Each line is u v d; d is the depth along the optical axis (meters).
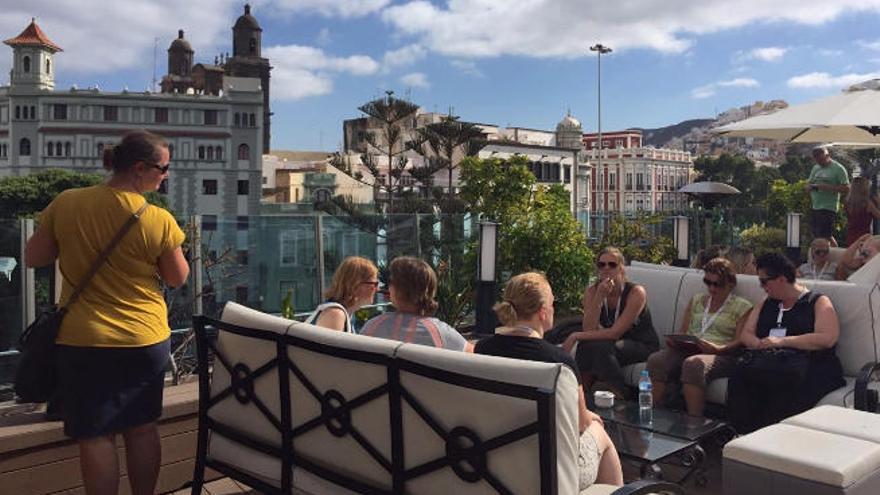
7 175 77.38
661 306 5.23
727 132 6.36
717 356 4.30
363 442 2.49
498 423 2.13
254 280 6.09
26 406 3.53
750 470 2.55
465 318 7.84
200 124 78.00
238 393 2.96
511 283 2.98
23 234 4.06
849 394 3.91
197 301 5.35
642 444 3.36
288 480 2.77
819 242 7.32
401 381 2.35
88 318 2.74
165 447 3.49
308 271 6.48
